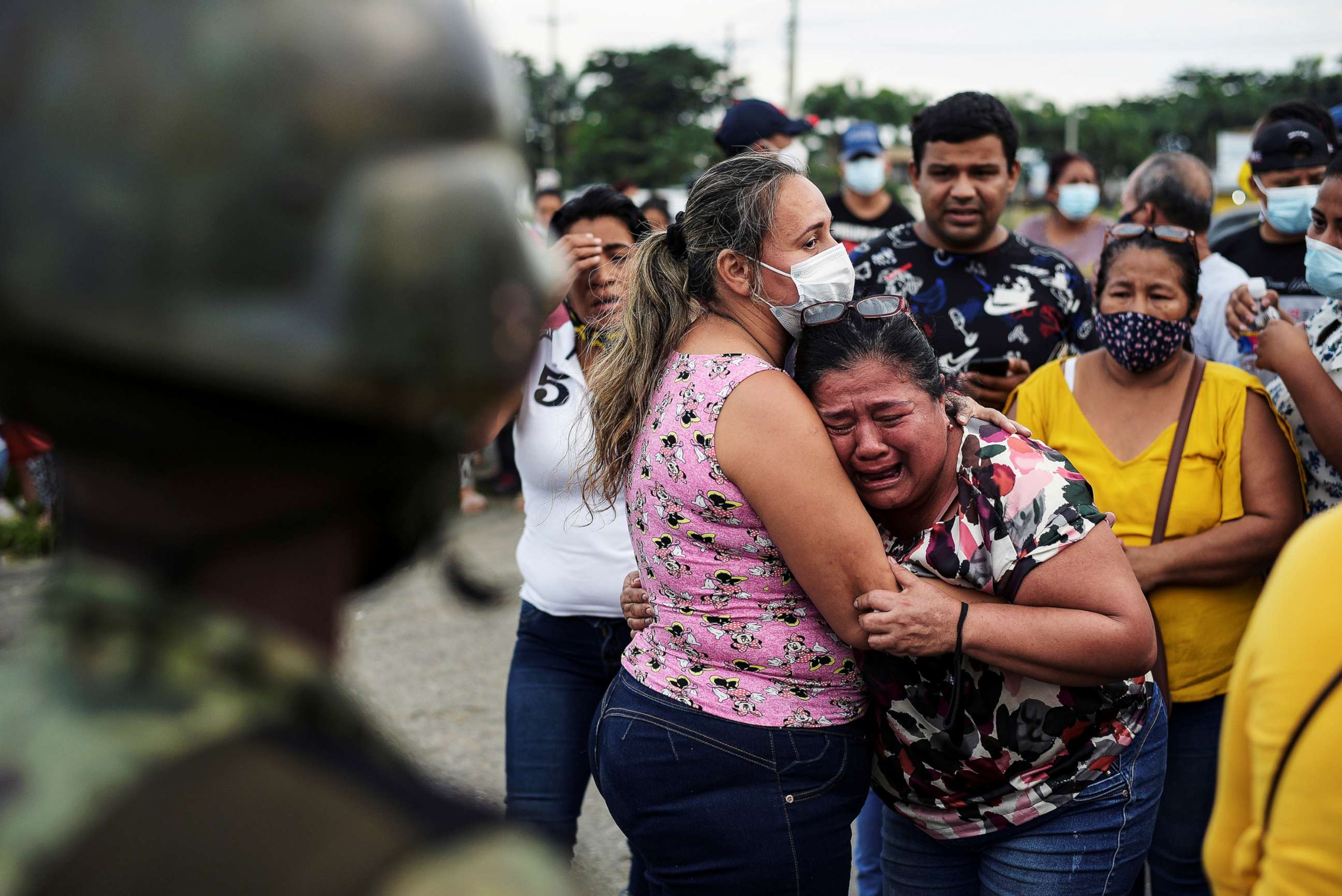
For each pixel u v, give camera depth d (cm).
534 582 257
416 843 51
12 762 51
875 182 518
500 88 61
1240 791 111
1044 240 632
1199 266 237
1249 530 226
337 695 59
